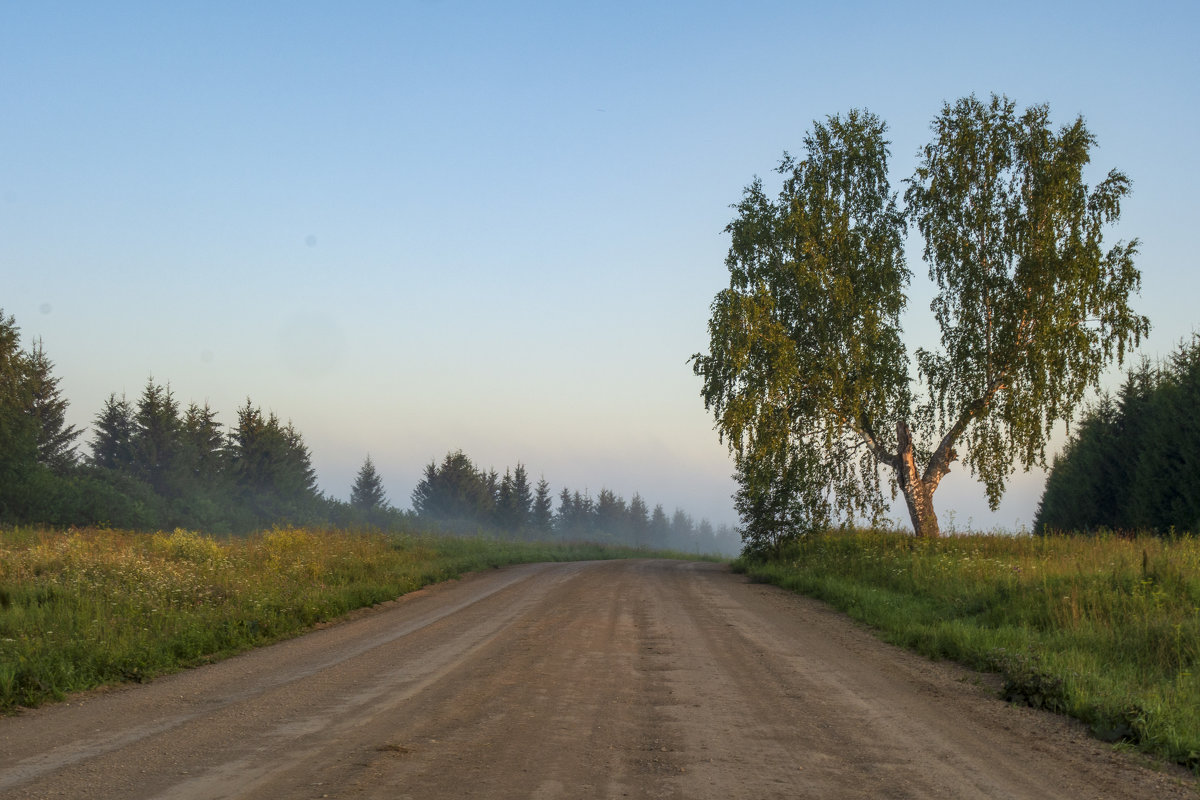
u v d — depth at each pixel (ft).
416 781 16.93
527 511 344.49
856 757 19.79
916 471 95.30
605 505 466.29
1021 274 88.22
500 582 73.87
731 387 93.20
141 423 193.26
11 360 147.95
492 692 26.32
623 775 17.66
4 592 43.32
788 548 94.73
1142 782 18.97
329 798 15.80
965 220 91.76
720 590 68.49
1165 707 24.91
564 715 23.27
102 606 40.93
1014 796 17.22
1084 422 150.61
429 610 52.37
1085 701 25.96
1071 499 154.20
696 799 16.16
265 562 67.46
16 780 17.11
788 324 97.14
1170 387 121.19
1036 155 89.61
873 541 88.89
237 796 15.92
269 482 224.53
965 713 25.81
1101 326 86.94
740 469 94.63
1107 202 87.15
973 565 62.49
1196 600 43.06
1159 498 117.70
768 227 98.78
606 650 35.29
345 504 247.29
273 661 33.73
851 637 43.16
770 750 20.12
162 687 28.37
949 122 93.40
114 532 86.89
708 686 28.07
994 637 38.42
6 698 25.03
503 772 17.66
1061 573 51.62
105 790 16.34
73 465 177.58
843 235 94.89
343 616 50.14
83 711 24.48
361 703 24.84
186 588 48.06
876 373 93.25
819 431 93.76
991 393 91.15
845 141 97.40
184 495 190.60
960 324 92.48
